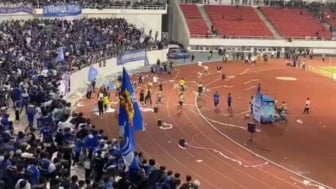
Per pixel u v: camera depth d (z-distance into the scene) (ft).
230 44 282.56
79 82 165.37
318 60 273.75
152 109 151.02
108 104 144.25
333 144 123.03
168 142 118.93
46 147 67.31
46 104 89.35
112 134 119.96
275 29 296.51
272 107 139.74
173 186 62.69
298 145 121.29
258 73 225.97
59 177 57.41
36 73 118.62
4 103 97.35
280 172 102.12
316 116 150.92
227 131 130.82
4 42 149.28
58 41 172.86
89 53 181.57
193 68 232.94
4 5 183.01
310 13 313.94
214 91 181.88
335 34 297.33
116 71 206.08
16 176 56.08
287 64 253.85
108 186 57.72
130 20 252.01
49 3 206.08
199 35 279.90
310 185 95.55
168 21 308.81
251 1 317.42
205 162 106.01
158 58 242.37
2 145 64.80
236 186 93.04
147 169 65.98
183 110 151.43
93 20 225.35
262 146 119.34
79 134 77.25
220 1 313.53
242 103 163.63
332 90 192.75
